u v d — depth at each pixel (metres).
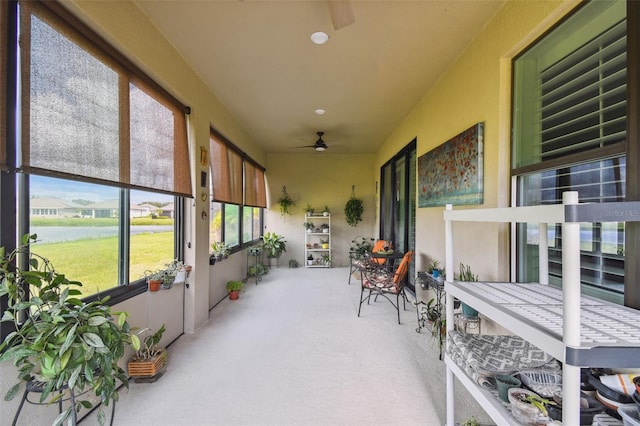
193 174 2.93
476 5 1.96
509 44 1.89
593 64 1.44
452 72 2.71
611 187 1.36
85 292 1.81
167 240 2.77
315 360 2.38
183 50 2.51
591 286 1.48
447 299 1.67
